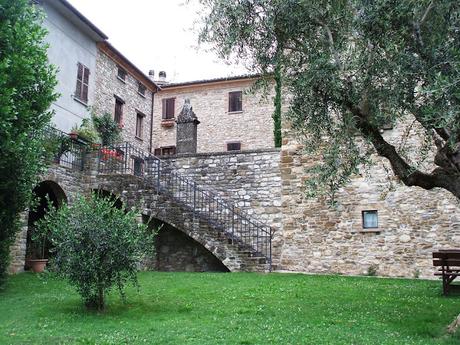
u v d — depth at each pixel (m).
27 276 10.65
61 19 16.62
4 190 8.73
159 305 7.62
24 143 8.62
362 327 6.10
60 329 6.11
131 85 21.98
